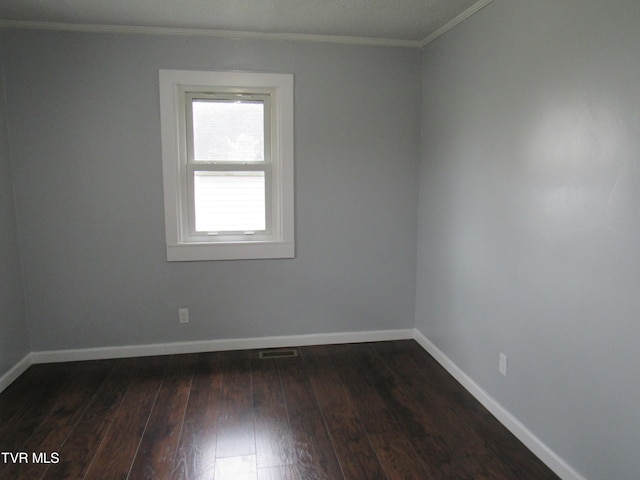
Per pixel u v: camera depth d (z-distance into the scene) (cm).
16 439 207
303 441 206
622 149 148
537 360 196
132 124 283
